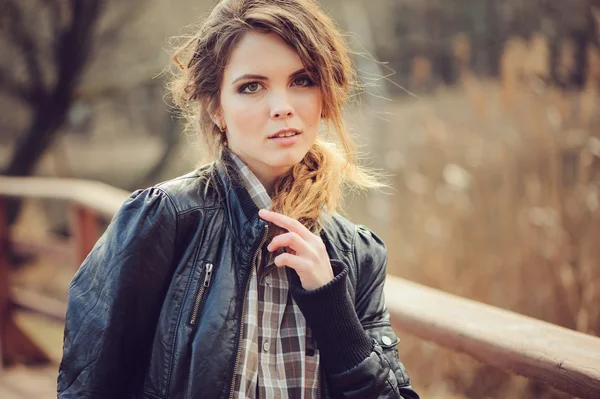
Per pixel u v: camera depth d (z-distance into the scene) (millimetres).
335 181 1209
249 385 1088
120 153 10664
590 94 3674
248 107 1087
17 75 8070
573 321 3172
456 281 3639
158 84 8492
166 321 1074
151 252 1079
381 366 1112
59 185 3400
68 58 7531
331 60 1115
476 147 4086
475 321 1533
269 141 1091
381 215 4211
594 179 3381
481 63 9008
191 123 1251
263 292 1142
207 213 1121
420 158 4457
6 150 9242
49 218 8195
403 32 10711
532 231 3389
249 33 1073
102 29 8891
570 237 3303
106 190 3309
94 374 1070
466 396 3330
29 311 3600
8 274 3660
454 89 7238
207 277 1083
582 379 1251
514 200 3613
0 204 3654
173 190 1122
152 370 1068
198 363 1043
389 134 6062
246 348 1081
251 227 1097
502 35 9102
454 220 3738
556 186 3443
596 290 3047
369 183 1264
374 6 10852
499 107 4074
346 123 1243
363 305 1206
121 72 9383
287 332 1142
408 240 4082
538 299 3312
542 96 3701
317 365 1135
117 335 1071
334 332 1090
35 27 7871
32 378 3463
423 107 6605
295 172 1174
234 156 1154
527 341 1382
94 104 9523
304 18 1090
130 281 1068
